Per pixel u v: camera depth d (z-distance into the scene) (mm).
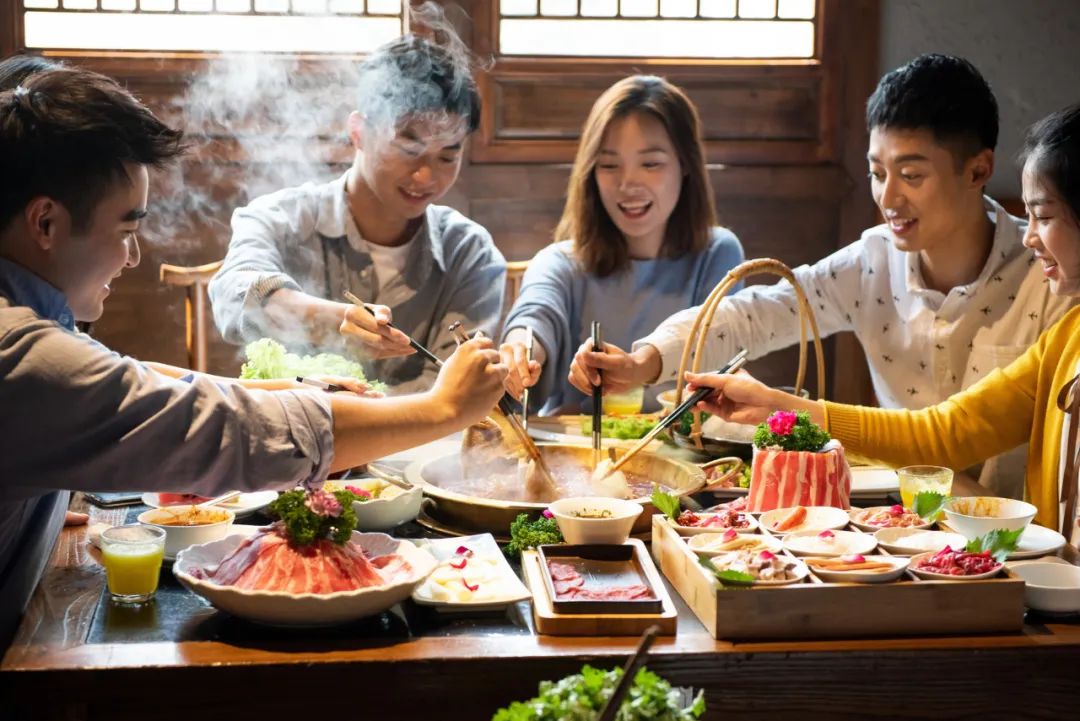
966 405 2199
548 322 2945
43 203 1576
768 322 2740
